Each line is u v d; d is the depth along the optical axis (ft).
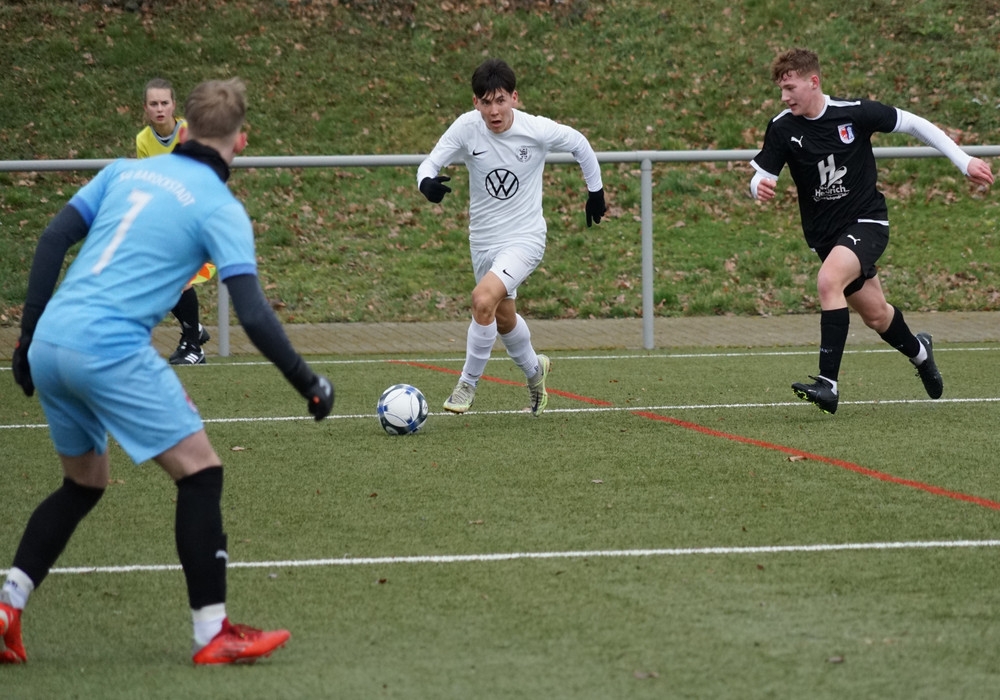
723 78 235.81
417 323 159.63
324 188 202.18
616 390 107.04
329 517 61.41
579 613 45.21
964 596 46.93
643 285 138.31
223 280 38.75
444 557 53.57
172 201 39.81
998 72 236.84
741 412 94.32
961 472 70.85
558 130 87.51
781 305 170.30
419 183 86.94
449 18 249.34
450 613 45.47
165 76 230.07
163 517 61.41
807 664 39.32
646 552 53.93
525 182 87.51
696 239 189.88
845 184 88.38
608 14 251.80
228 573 51.44
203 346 141.79
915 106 229.25
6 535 59.06
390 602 47.03
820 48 242.99
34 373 39.96
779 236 190.70
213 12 245.24
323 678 38.55
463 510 62.49
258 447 80.94
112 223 40.22
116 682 38.37
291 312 165.07
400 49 241.76
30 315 41.04
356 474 71.87
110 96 223.71
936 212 196.85
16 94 220.84
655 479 69.56
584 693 36.86
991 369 118.01
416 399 84.99
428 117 226.79
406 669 39.29
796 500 63.98
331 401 39.55
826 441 81.25
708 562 52.16
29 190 198.39
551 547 55.01
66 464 43.09
